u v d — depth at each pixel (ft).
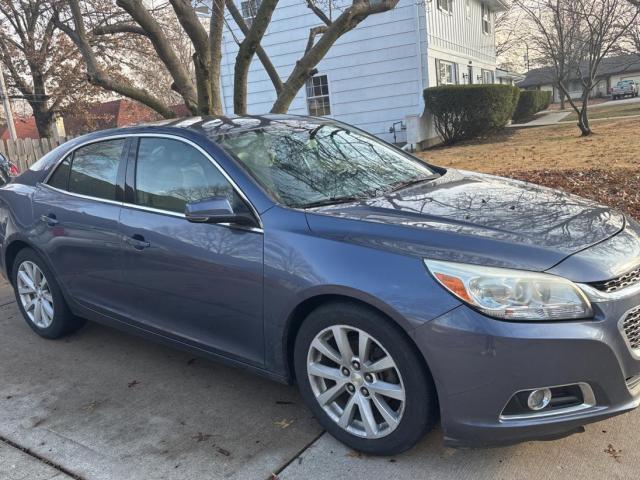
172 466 9.88
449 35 66.59
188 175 11.88
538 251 8.81
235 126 12.91
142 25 22.79
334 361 9.77
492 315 8.27
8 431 11.34
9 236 15.62
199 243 11.16
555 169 33.12
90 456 10.32
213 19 22.98
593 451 9.43
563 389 8.51
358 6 23.41
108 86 23.53
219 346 11.44
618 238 9.59
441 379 8.53
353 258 9.28
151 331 12.72
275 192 10.97
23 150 43.04
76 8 23.08
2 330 16.72
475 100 56.70
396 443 9.25
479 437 8.54
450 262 8.71
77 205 13.78
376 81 58.08
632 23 57.82
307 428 10.77
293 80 24.04
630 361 8.64
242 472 9.61
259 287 10.31
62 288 14.62
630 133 52.90
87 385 13.05
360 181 12.31
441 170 14.32
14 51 75.20
